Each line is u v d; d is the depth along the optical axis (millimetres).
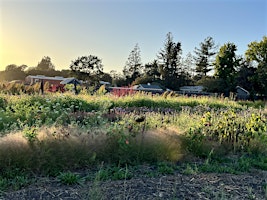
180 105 10602
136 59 46281
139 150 3449
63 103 7617
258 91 31000
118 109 7504
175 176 2986
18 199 2229
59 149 3021
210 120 4648
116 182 2686
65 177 2676
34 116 4992
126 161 3350
